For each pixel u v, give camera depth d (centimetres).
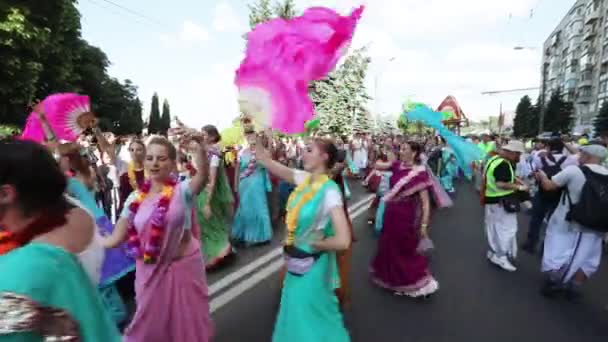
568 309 445
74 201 142
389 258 476
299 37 247
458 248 687
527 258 643
